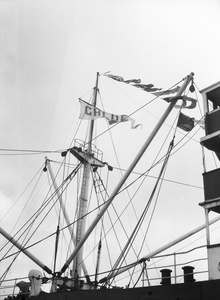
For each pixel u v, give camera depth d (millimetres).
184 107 24172
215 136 19875
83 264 31500
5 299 25703
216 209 19047
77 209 32188
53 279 24594
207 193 19141
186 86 23641
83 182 32875
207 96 21688
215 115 20781
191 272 17938
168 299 17438
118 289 19281
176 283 17453
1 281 26047
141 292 18406
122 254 22281
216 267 17141
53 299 22078
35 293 23625
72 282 27438
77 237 31109
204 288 16516
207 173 19547
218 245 17469
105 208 24281
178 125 24000
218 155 21547
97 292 20078
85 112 32062
